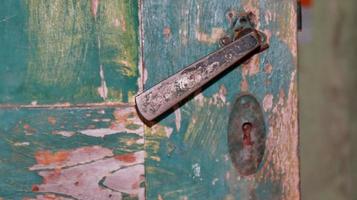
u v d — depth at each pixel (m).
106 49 0.48
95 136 0.48
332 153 1.04
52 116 0.48
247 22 0.52
